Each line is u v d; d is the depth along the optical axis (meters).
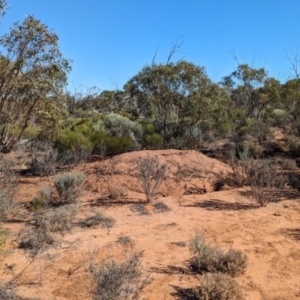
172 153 11.62
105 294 4.05
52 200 9.05
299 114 18.06
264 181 9.95
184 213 8.28
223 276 4.70
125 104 29.66
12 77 8.30
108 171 10.71
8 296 4.39
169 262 5.68
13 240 6.48
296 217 7.89
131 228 7.30
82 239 6.66
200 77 16.73
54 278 5.13
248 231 7.04
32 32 8.26
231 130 18.72
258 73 24.70
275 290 4.82
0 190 7.73
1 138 9.72
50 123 9.61
